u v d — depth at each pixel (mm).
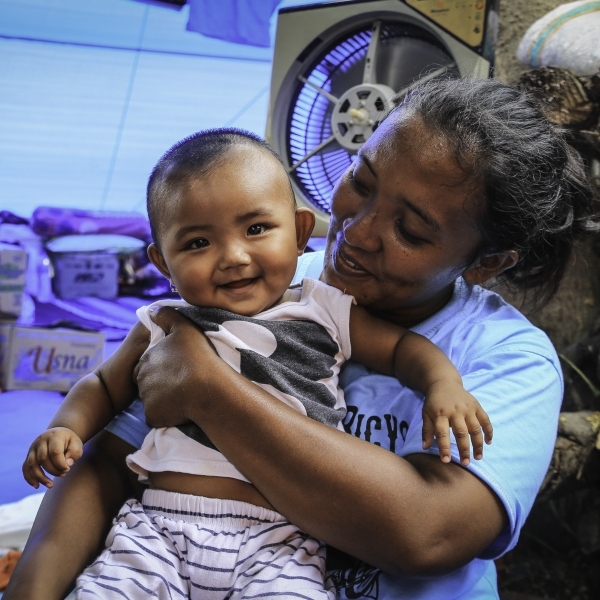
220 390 1024
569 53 2062
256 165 1147
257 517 1053
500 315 1278
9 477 2758
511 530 1052
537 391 1134
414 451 1065
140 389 1130
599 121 2010
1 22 3756
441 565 972
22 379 3184
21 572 1046
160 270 1255
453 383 1053
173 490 1081
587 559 2256
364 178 1152
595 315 2184
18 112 3939
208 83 4066
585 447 2041
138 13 3861
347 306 1200
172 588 1003
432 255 1133
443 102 1127
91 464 1176
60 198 4094
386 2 2162
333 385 1179
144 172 4156
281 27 2350
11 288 3193
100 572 999
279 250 1141
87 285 3568
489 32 2049
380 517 949
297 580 986
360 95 2230
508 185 1099
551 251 1338
